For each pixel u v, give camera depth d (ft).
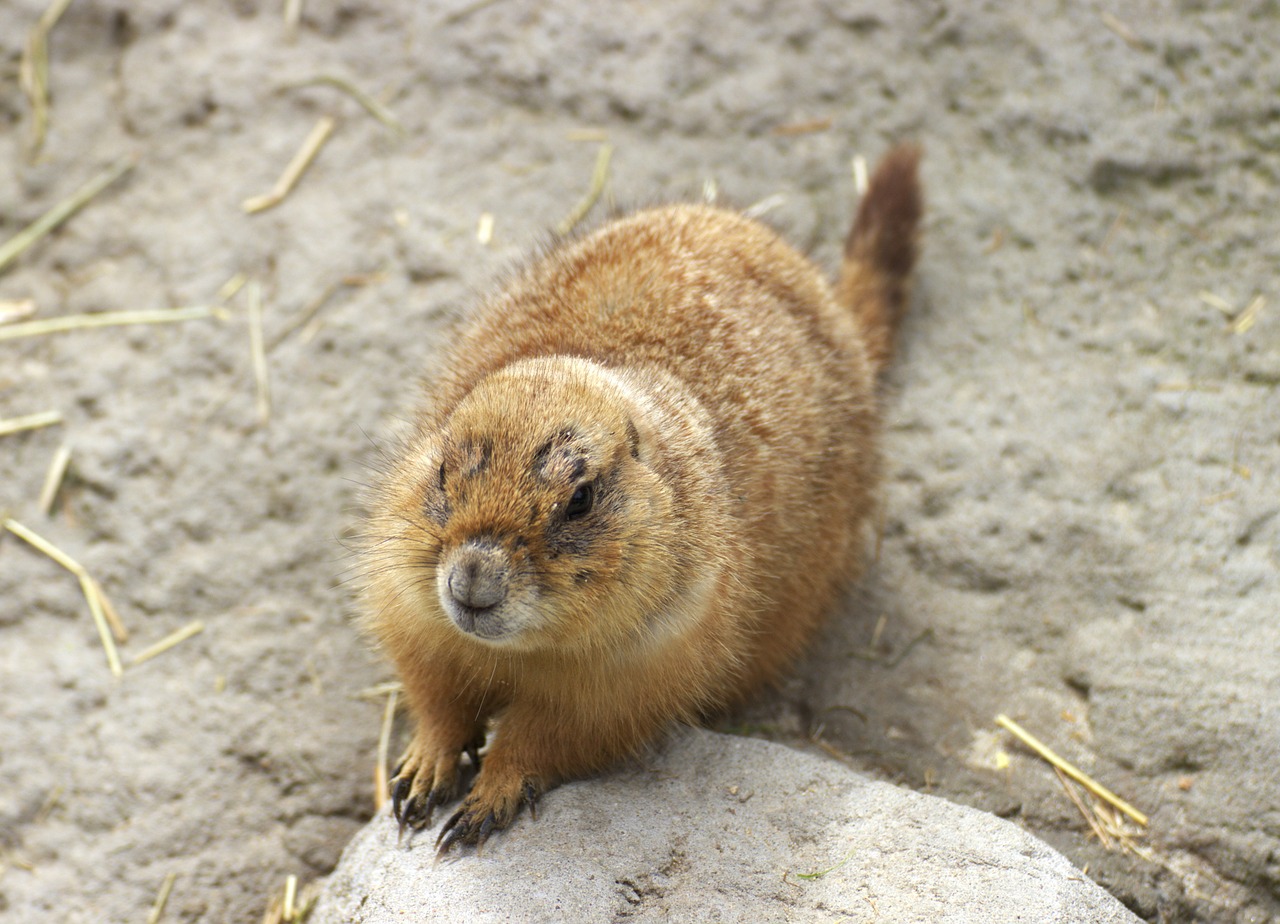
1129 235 31.73
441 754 22.04
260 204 33.40
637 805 20.81
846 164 33.53
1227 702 23.76
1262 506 26.71
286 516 28.71
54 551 28.40
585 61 35.17
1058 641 25.61
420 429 23.02
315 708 26.14
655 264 24.75
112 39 36.42
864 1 35.60
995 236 32.04
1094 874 22.36
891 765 24.06
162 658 26.94
